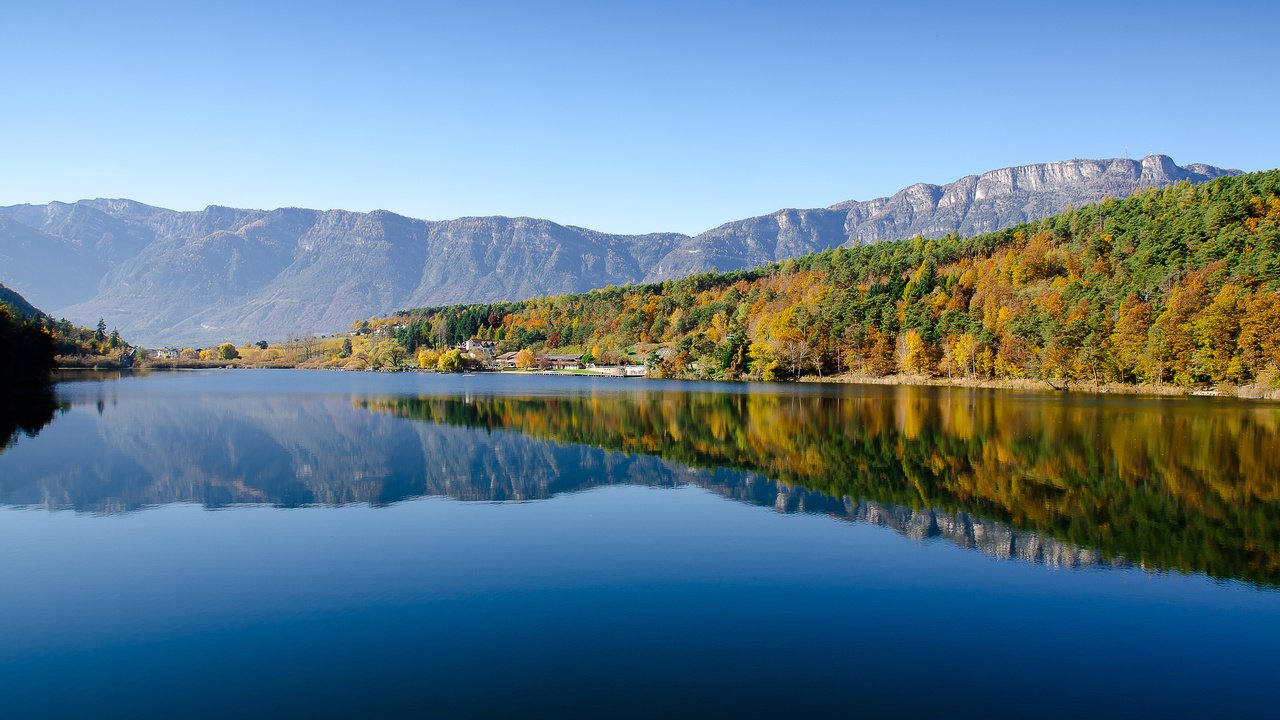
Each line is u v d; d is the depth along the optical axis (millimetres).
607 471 50094
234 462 52969
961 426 73688
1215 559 30469
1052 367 130250
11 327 121875
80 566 28922
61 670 20328
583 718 17906
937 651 21859
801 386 150750
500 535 33750
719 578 28031
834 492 43156
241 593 26125
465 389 143875
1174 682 20156
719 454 57375
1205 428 69000
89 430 69625
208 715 18062
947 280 186500
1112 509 38625
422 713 18125
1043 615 24625
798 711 18375
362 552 30953
